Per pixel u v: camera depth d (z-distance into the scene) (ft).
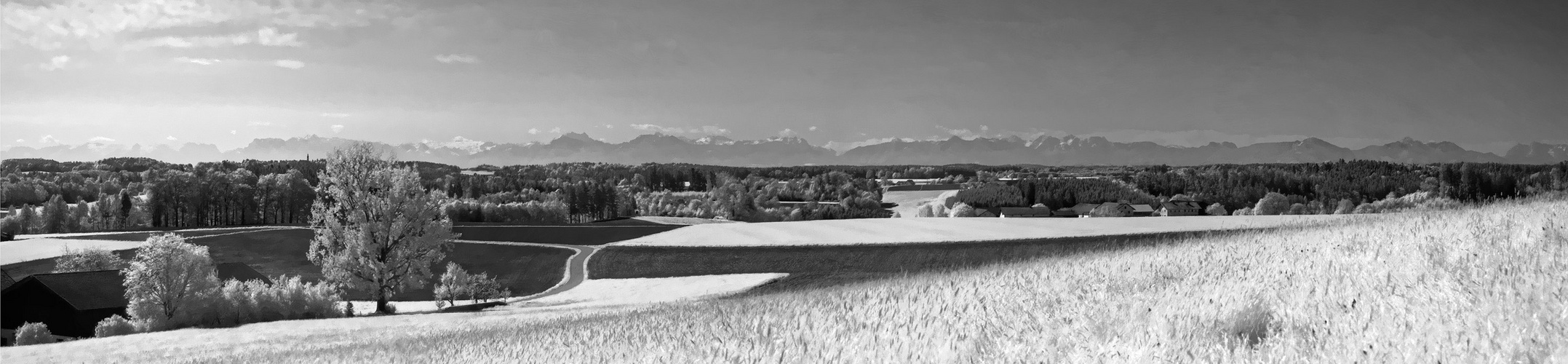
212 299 144.15
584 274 256.11
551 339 38.96
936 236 266.16
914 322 23.00
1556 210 24.81
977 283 31.35
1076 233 253.03
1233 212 501.97
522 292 240.32
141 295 139.44
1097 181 649.61
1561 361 10.82
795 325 26.25
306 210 495.82
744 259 250.57
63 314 157.48
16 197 618.03
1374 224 33.27
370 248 165.37
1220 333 16.29
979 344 18.78
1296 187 515.91
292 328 118.21
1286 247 29.27
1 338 153.89
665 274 242.78
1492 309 13.41
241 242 329.52
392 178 169.27
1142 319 18.21
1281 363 13.38
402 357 44.21
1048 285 27.58
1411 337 12.78
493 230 359.25
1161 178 630.33
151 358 80.12
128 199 481.05
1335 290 17.51
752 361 21.68
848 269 221.87
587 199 571.28
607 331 38.63
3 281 174.09
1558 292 13.29
